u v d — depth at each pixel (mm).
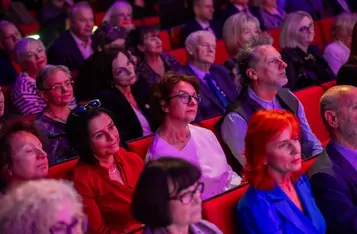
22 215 1835
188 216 2215
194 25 6699
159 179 2191
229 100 4742
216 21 6863
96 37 4969
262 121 2744
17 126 2895
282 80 3764
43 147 2967
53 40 6504
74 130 3004
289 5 7562
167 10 7246
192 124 3701
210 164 3463
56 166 3107
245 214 2699
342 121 3109
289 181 2873
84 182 2973
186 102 3311
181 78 3354
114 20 6324
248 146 2779
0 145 2844
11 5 7504
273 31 6488
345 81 4191
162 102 3340
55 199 1868
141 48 4977
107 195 3006
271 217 2684
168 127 3381
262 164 2748
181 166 2221
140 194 2209
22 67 4914
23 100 4793
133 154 3240
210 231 2480
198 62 4781
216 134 3729
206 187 3436
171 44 6703
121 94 4090
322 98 3191
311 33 5293
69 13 6020
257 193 2719
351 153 3129
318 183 2998
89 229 2926
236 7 7141
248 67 3787
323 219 2916
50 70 3848
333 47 5750
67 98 3850
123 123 4023
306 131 3969
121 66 4121
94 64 4395
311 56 5312
